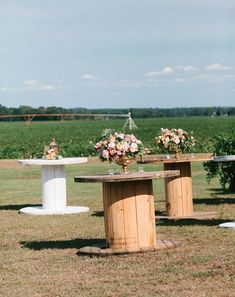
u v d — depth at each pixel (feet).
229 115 625.82
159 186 67.36
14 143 189.16
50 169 49.80
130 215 31.91
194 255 30.32
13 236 39.65
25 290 26.18
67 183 73.15
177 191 44.55
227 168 58.13
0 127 362.74
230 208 48.93
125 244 31.96
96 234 38.91
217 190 61.36
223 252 30.78
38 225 43.68
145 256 30.81
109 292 24.86
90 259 31.14
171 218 43.75
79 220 45.29
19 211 50.85
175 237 35.99
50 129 331.16
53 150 50.39
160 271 27.63
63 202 49.98
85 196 60.64
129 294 24.38
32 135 268.21
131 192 31.83
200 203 52.65
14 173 88.33
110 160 33.22
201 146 120.67
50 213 48.88
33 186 72.23
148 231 32.22
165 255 30.76
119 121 450.30
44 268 29.99
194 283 25.44
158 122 395.96
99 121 462.19
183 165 44.65
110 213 32.12
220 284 25.04
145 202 32.14
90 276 27.78
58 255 32.83
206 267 27.91
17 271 29.73
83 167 92.73
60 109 476.13
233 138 56.85
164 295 23.97
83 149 125.39
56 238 38.24
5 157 125.80
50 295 25.13
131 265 29.17
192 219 43.75
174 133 45.39
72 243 36.19
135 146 32.86
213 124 337.93
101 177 31.30
